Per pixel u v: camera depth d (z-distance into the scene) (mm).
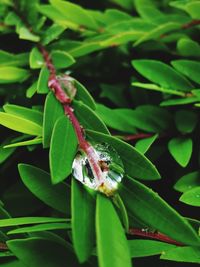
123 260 156
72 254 192
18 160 267
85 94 230
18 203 254
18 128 214
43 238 191
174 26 284
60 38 301
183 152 236
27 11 304
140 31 297
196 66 264
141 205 183
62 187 206
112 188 181
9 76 271
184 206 253
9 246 188
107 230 162
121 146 197
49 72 248
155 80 266
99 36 295
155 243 198
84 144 194
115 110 261
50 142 202
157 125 265
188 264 207
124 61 319
